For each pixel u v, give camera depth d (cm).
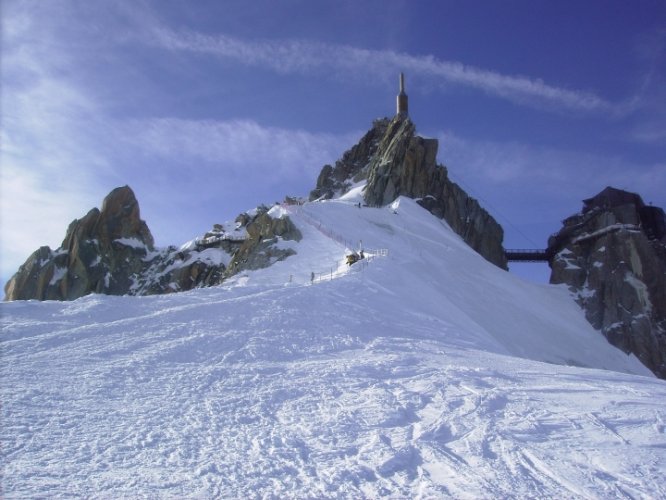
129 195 8638
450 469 1088
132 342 1972
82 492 905
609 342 7706
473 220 8950
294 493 952
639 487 1034
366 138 11319
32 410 1273
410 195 8469
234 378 1680
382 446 1185
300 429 1282
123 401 1398
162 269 8012
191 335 2125
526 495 984
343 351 2172
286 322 2469
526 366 2214
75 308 2400
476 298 5547
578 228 9331
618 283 8344
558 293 8388
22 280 7812
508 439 1259
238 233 8075
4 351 1773
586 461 1150
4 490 886
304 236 5838
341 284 3428
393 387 1677
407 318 3067
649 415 1471
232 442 1177
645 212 9550
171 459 1068
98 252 8056
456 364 2088
